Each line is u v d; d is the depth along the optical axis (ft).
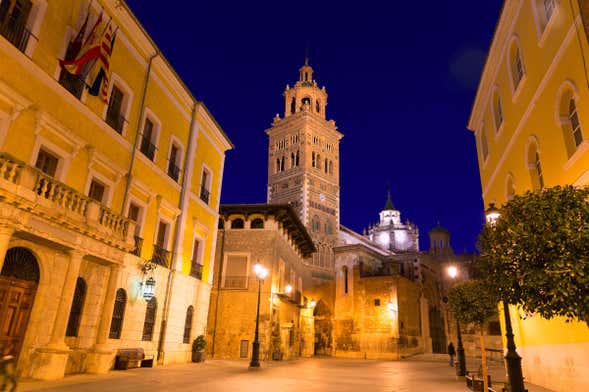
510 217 27.32
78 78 53.36
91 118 54.65
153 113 69.62
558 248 23.07
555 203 24.72
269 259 109.09
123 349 58.29
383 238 364.99
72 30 52.85
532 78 49.65
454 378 65.00
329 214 270.46
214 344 102.99
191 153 81.15
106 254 51.24
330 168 287.48
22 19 46.16
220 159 97.19
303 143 274.16
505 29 59.11
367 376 65.92
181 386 43.19
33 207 39.73
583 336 39.60
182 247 76.69
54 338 43.78
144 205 65.92
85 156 53.62
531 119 50.49
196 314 81.35
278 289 115.03
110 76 59.41
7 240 37.58
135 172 63.93
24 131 45.01
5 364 18.03
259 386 46.03
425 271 181.16
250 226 117.08
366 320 150.61
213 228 91.40
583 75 36.42
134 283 61.72
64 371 44.57
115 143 59.52
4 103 43.04
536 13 47.52
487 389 42.75
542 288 23.58
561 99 42.01
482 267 29.35
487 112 74.79
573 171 39.34
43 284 45.29
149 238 66.90
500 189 67.05
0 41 42.32
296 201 263.08
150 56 68.69
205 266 86.63
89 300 52.26
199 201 84.43
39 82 47.01
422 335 163.63
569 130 41.60
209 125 90.38
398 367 93.20
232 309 105.60
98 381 43.75
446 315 188.03
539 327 51.24
